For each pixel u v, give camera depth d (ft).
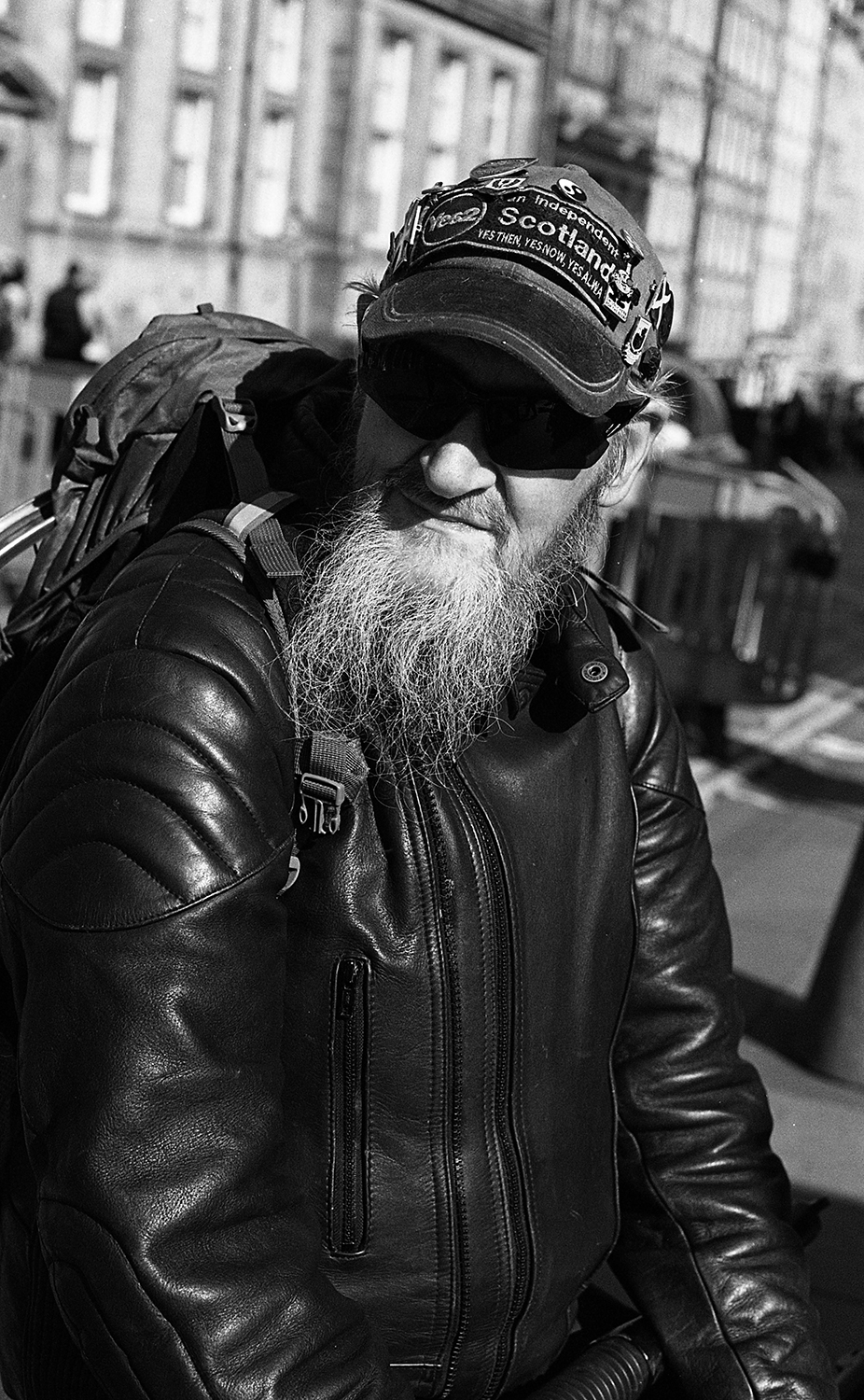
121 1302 3.71
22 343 53.47
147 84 70.03
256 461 4.59
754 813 22.70
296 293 79.51
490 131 90.38
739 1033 5.48
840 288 168.35
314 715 4.16
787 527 24.76
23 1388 4.37
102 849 3.79
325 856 4.15
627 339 4.34
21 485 27.07
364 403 4.46
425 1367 4.40
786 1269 5.16
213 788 3.84
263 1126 3.89
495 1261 4.37
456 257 4.24
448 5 82.79
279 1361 3.77
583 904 4.70
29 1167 4.40
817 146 155.02
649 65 111.14
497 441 4.18
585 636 4.74
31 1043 3.83
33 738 4.06
